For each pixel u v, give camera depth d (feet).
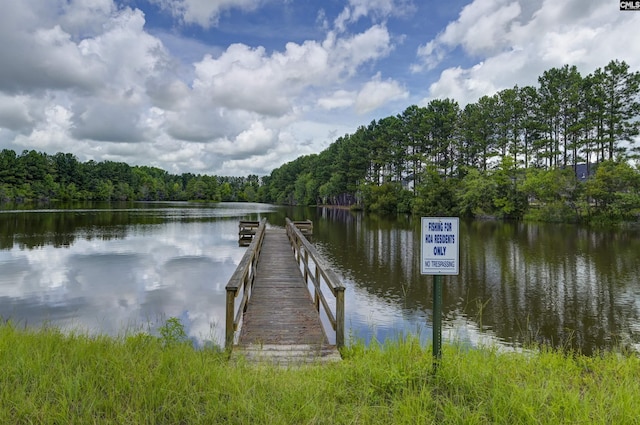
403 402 9.18
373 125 199.93
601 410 8.93
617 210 94.53
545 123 137.59
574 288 37.11
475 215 124.67
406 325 26.76
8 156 221.87
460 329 26.32
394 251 58.65
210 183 385.29
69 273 42.73
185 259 52.19
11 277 40.45
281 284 28.04
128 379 10.11
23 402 8.61
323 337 17.69
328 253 56.85
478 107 155.74
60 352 12.46
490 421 8.59
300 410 8.73
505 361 13.55
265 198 355.97
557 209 106.11
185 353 13.01
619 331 26.27
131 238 73.31
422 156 154.40
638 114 118.01
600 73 123.75
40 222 101.55
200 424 8.28
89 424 8.11
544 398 9.36
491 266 47.26
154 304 31.40
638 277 41.42
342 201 249.96
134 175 332.60
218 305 31.24
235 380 10.32
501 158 138.51
